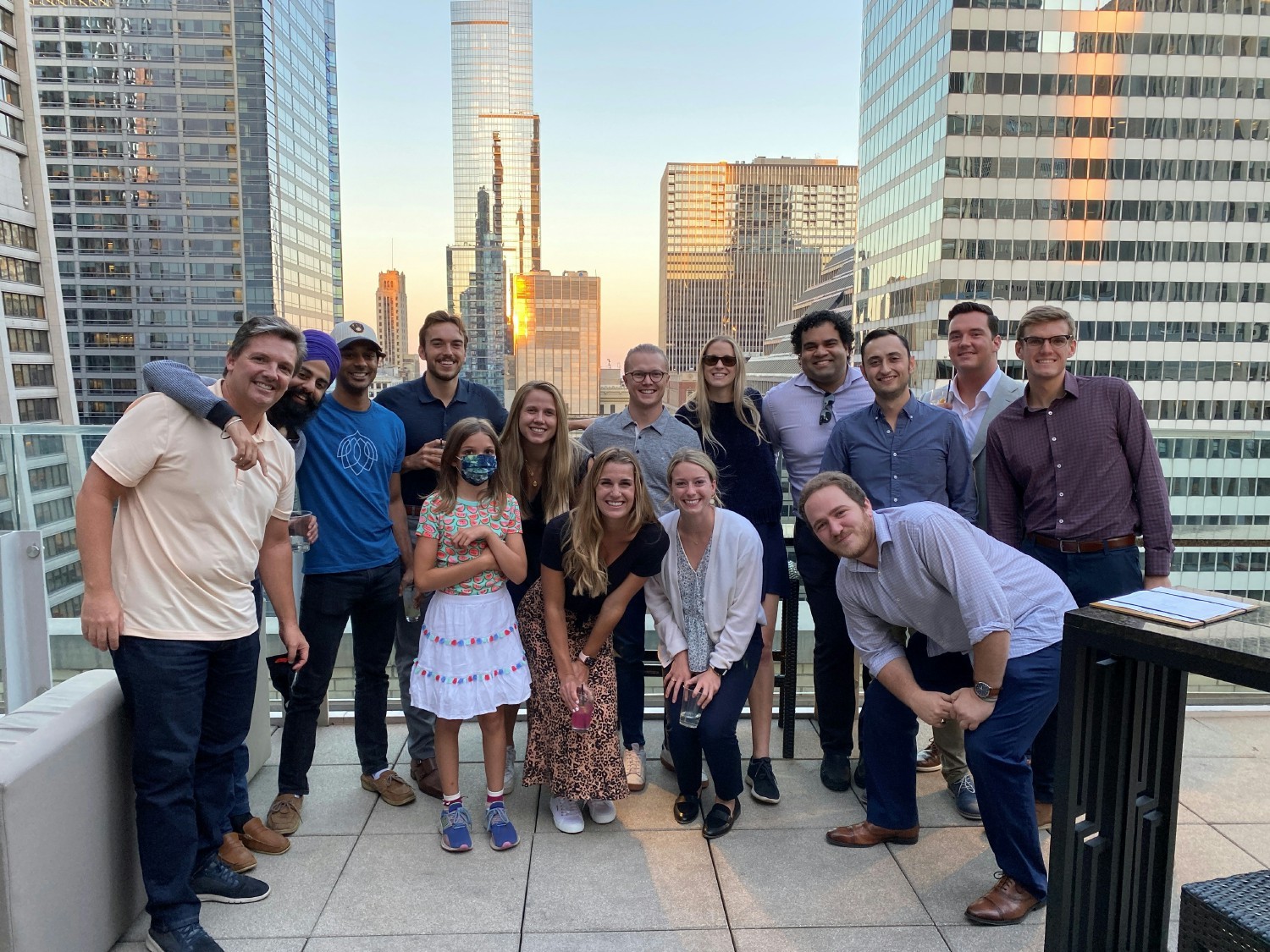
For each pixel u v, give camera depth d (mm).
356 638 2998
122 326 82812
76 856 1987
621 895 2414
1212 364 64750
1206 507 3609
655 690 3977
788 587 3361
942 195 63562
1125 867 1876
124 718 2203
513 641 2730
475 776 3225
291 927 2254
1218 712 3789
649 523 2686
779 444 3598
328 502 2748
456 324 3207
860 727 2744
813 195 188625
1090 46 62562
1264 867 2561
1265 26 63125
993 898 2301
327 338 2641
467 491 2709
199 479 2070
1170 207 63906
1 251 53562
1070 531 2857
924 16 67500
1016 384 3238
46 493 2643
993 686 2287
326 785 3127
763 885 2473
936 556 2324
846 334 3391
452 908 2344
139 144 81938
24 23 55031
